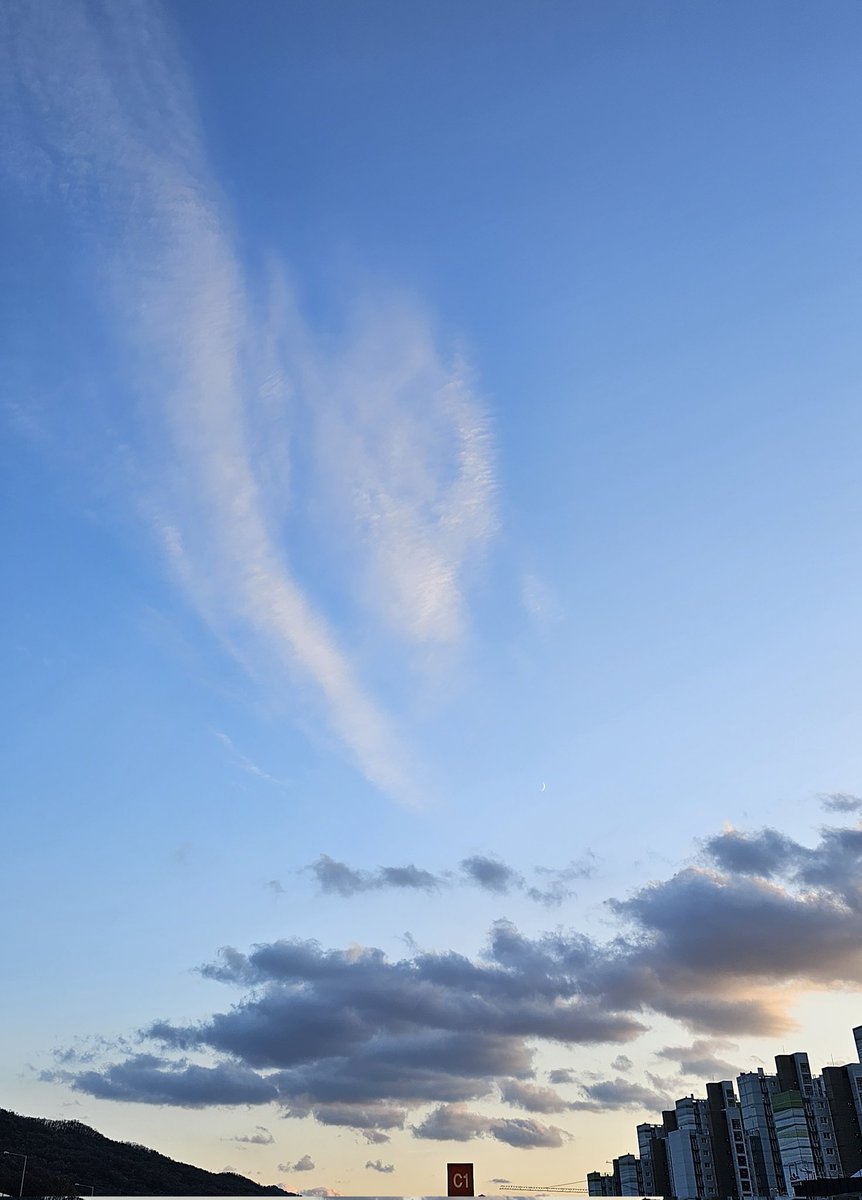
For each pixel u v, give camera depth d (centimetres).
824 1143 19825
